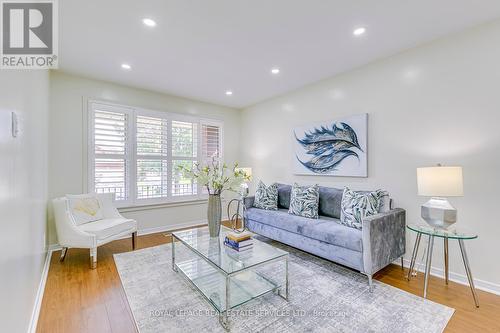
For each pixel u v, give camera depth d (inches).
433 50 100.3
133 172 156.4
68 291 86.6
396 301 80.7
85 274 100.2
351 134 128.3
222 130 202.5
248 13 82.2
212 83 149.8
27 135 69.0
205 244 94.3
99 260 115.0
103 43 101.2
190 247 91.4
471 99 90.8
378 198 104.6
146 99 162.2
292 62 120.3
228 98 181.9
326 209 130.0
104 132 145.8
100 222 122.8
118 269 105.1
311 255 122.2
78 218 118.1
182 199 178.2
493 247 86.5
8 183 48.6
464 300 81.1
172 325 68.6
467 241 92.2
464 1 76.4
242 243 88.0
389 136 114.3
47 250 120.3
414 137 106.0
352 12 81.9
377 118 118.7
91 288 88.8
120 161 151.5
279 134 175.0
